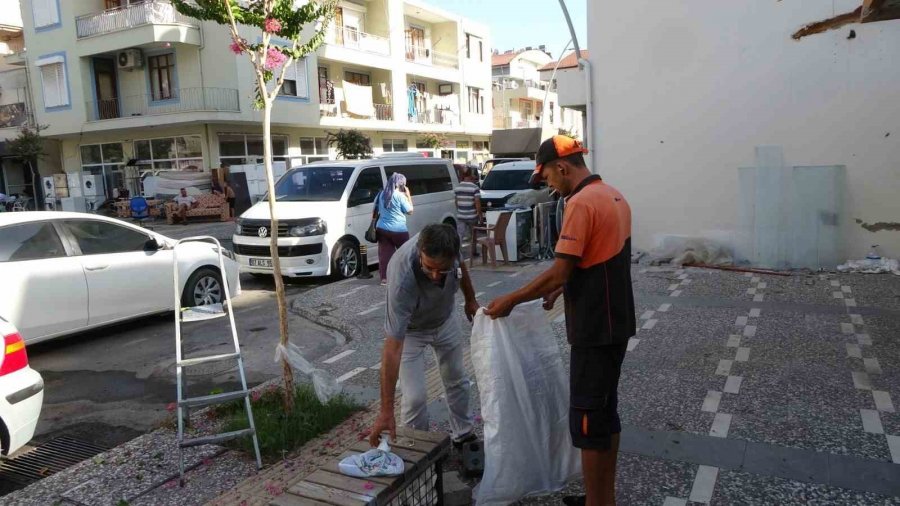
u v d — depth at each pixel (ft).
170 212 74.79
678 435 13.64
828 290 26.21
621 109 34.78
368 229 33.99
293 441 13.79
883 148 29.48
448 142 129.08
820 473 11.82
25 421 13.94
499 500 10.62
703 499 11.13
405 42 116.47
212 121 80.33
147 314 25.48
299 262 33.58
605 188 10.09
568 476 11.34
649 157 34.37
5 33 106.32
